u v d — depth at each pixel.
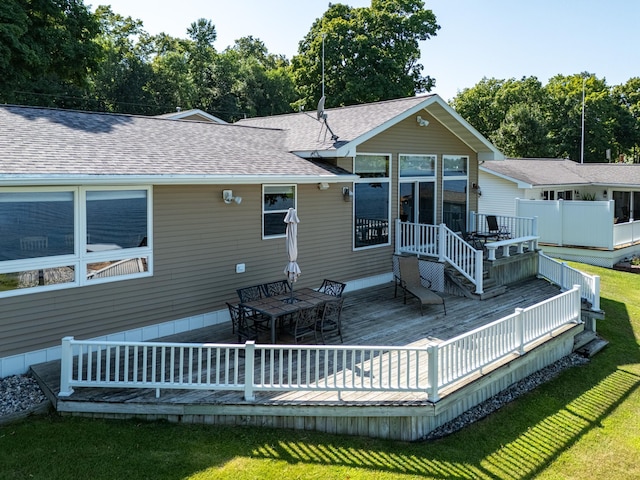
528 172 24.28
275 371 7.52
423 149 13.98
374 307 10.99
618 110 46.00
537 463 6.36
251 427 6.50
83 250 7.86
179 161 9.16
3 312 7.14
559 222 19.25
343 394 6.77
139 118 11.70
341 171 11.70
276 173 10.02
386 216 13.21
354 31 34.44
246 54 59.00
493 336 7.89
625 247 18.64
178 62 38.78
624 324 12.41
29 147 7.84
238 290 9.17
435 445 6.55
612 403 8.29
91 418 6.48
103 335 8.20
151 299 8.76
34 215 7.31
